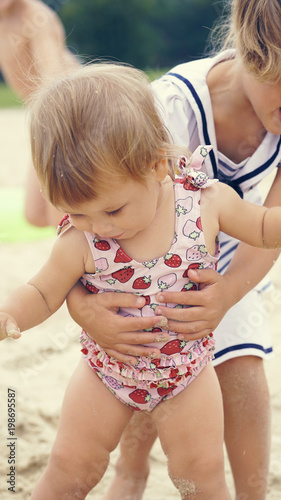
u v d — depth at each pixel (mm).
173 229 1512
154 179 1432
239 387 1807
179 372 1549
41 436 2248
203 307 1542
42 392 2566
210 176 1829
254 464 1813
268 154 1814
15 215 4965
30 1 3363
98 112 1365
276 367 2768
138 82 1474
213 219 1545
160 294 1520
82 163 1345
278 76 1551
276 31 1515
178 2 18391
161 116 1629
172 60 18719
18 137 9500
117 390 1572
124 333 1521
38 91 1491
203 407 1570
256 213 1568
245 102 1758
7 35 3303
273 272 3762
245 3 1572
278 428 2316
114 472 2072
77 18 17922
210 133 1792
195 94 1771
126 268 1505
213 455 1568
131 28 18188
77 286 1581
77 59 2842
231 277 1673
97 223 1410
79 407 1585
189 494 1602
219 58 1820
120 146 1354
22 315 1496
